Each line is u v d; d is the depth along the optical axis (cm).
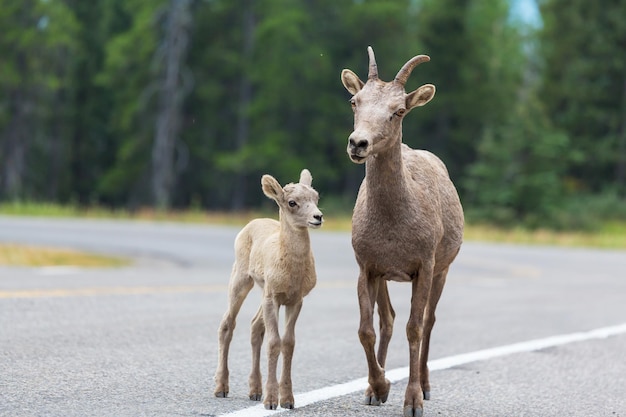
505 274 7394
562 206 15688
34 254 7288
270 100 18800
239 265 2556
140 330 3512
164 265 7025
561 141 15888
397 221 2391
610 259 9438
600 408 2561
